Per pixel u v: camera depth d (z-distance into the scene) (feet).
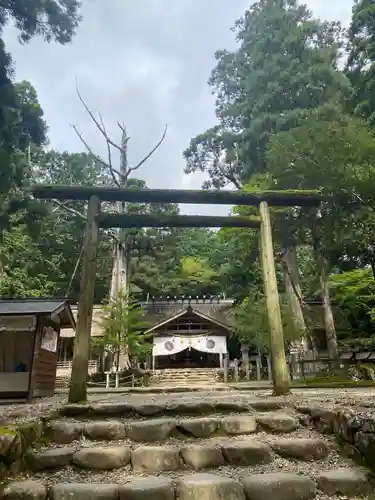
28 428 8.86
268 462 8.55
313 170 34.68
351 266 57.57
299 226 42.29
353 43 44.01
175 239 81.76
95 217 16.72
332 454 8.87
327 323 45.03
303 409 10.82
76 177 81.82
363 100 42.80
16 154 19.66
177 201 17.78
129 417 10.91
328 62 50.98
